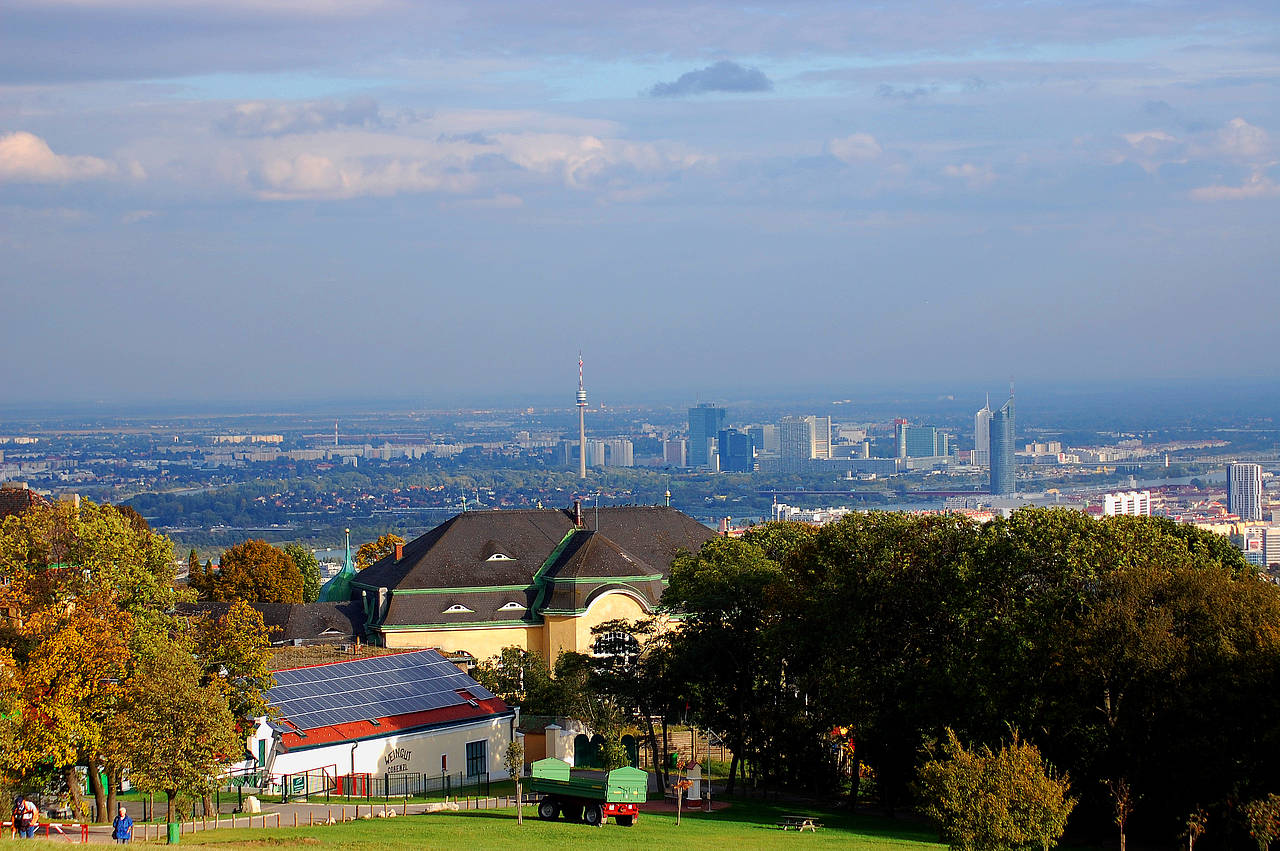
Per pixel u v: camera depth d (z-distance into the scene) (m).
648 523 190.25
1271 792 86.75
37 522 98.19
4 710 79.88
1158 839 98.44
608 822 91.31
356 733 116.06
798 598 116.12
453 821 90.69
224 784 103.12
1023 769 75.44
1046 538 104.75
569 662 134.25
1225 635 93.88
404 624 170.25
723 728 117.94
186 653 85.44
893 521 114.69
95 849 68.19
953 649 103.62
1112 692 98.31
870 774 119.12
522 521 184.62
